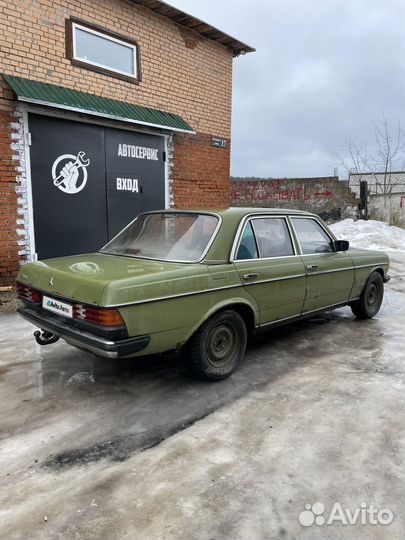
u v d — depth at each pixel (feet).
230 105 34.06
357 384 12.57
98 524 7.08
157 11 27.32
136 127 27.04
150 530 6.96
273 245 14.60
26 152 21.91
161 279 10.91
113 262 12.62
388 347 15.84
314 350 15.47
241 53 33.91
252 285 13.15
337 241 17.24
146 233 14.34
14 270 22.24
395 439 9.68
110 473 8.43
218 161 33.55
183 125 28.43
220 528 7.01
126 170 27.09
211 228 13.01
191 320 11.52
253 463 8.79
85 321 10.52
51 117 22.86
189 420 10.49
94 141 25.07
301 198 71.00
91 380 12.68
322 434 9.87
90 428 10.08
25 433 9.80
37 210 22.82
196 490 7.94
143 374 13.17
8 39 20.85
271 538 6.84
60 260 13.38
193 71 30.55
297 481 8.21
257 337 16.89
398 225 64.64
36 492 7.85
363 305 19.16
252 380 12.84
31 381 12.53
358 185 80.12
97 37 24.64
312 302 15.96
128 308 10.18
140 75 26.99
